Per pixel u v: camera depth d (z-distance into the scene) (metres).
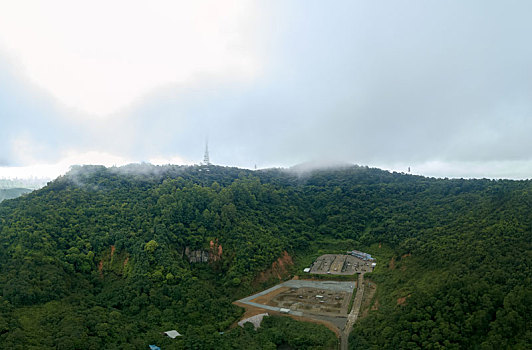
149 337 88.19
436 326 81.06
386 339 84.62
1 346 69.38
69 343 74.88
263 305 115.56
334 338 92.81
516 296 76.69
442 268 107.69
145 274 110.69
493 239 104.69
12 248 104.56
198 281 115.88
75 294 100.88
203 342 89.12
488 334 74.81
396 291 108.56
